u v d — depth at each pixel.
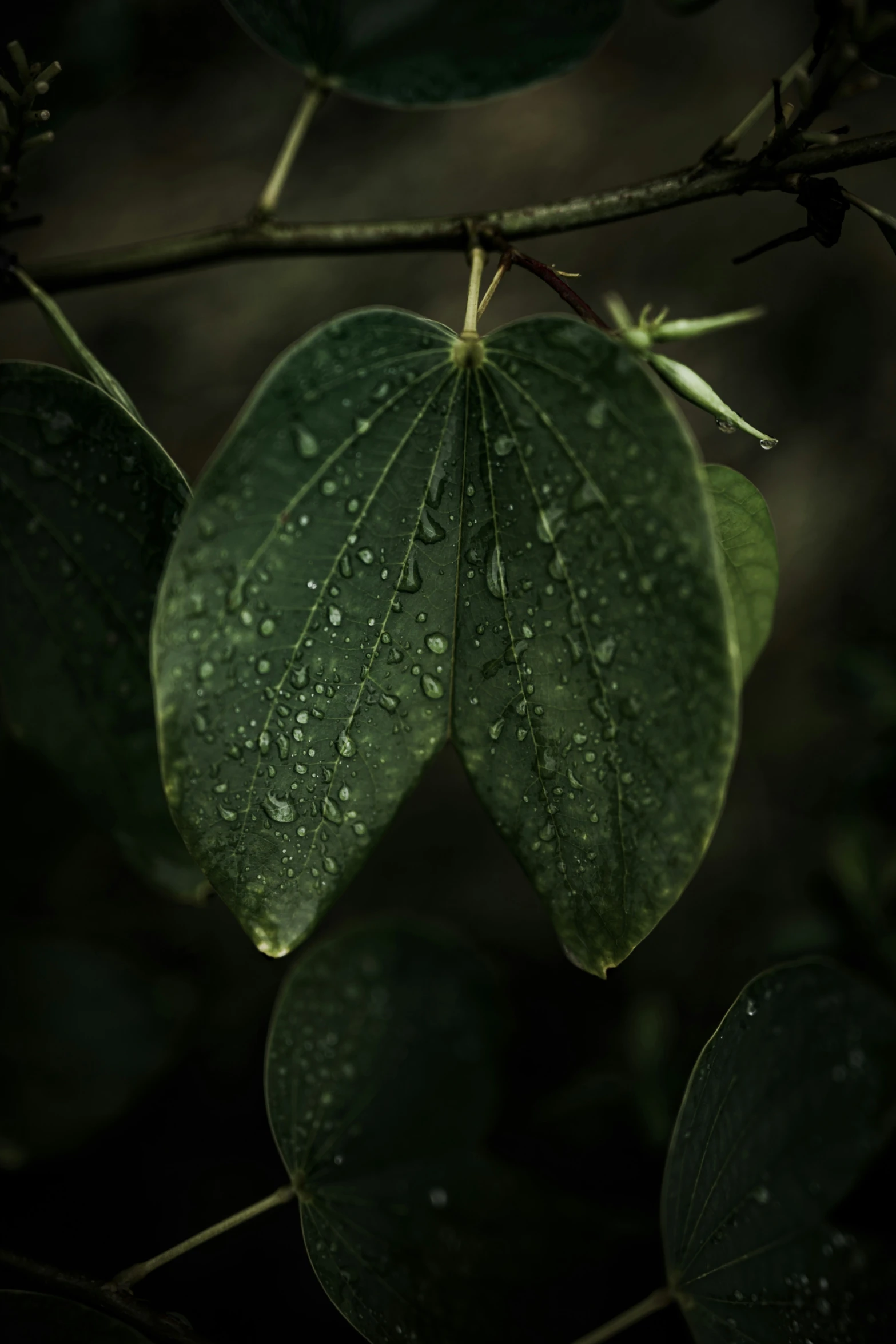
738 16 0.83
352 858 0.32
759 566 0.34
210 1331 0.48
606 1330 0.34
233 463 0.30
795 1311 0.34
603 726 0.31
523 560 0.31
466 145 0.82
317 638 0.31
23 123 0.33
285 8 0.36
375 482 0.31
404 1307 0.35
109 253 0.36
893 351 0.73
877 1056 0.35
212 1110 0.56
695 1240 0.34
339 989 0.39
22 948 0.46
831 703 0.69
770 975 0.35
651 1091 0.44
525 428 0.31
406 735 0.32
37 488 0.34
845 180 0.75
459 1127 0.38
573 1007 0.64
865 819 0.50
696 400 0.33
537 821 0.32
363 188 0.82
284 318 0.78
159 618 0.30
